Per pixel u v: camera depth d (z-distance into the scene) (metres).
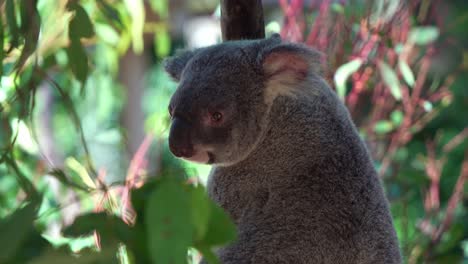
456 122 9.23
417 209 7.36
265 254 3.60
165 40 5.92
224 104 3.57
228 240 1.85
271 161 3.74
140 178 2.16
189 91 3.57
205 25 9.77
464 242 5.70
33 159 4.45
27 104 2.75
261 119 3.70
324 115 3.72
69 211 4.11
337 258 3.54
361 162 3.73
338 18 4.99
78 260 1.80
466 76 8.96
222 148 3.60
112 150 8.09
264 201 3.78
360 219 3.60
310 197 3.62
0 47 2.76
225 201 3.93
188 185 1.82
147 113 10.15
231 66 3.66
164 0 5.70
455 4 10.77
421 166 6.37
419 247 5.27
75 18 2.72
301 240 3.57
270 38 3.84
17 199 4.67
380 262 3.62
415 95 5.32
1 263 1.72
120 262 1.95
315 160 3.67
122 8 4.87
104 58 5.80
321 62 3.65
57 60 4.28
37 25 2.67
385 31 4.83
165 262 1.71
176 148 3.49
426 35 5.29
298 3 4.96
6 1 2.69
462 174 5.67
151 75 10.35
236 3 4.00
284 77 3.67
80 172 3.70
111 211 2.47
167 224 1.73
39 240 1.84
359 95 5.36
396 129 5.37
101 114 6.01
